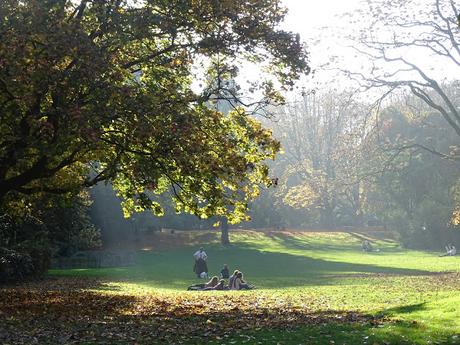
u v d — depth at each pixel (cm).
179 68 1702
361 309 1563
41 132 1358
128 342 1100
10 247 2902
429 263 4016
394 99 6412
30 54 1327
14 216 2358
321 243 6700
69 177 1930
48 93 1418
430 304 1406
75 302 1898
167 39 1822
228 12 1579
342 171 4662
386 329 1092
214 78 1811
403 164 5928
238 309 1645
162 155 1438
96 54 1348
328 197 7350
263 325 1284
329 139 7756
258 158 1822
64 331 1253
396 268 3638
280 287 2580
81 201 3806
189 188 1666
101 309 1695
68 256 4572
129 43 1616
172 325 1327
